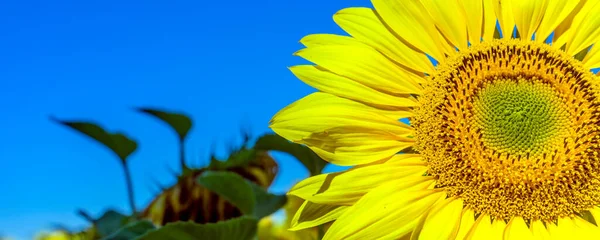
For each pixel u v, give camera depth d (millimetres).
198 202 1120
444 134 1000
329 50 999
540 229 983
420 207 981
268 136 1085
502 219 991
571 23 1019
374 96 1003
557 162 993
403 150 1015
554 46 1023
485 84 1017
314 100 991
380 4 1006
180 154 1130
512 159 993
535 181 988
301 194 976
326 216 992
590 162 994
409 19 1008
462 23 1015
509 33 1022
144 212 1137
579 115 1002
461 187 994
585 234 972
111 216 1124
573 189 989
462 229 981
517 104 1006
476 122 1007
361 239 966
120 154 1112
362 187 981
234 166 1126
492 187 990
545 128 1002
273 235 1302
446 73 1016
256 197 1091
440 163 997
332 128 979
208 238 1001
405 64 1013
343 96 994
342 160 985
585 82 1011
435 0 1006
